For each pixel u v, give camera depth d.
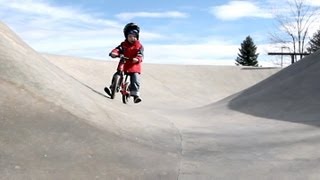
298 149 2.24
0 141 1.81
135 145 2.13
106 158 1.87
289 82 4.70
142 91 9.42
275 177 1.76
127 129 2.42
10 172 1.60
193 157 2.06
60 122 2.13
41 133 1.96
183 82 11.25
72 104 2.42
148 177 1.73
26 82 2.39
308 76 4.64
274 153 2.16
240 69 13.51
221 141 2.47
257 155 2.12
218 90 11.47
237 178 1.76
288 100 4.17
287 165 1.93
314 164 1.94
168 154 2.07
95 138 2.08
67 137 2.00
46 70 2.76
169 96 9.67
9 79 2.35
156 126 2.77
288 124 3.13
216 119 3.83
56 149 1.86
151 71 11.33
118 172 1.74
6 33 3.00
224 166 1.92
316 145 2.31
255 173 1.82
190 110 5.35
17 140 1.85
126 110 3.12
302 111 3.70
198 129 2.97
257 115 3.85
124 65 3.70
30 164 1.69
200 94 10.67
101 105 2.76
